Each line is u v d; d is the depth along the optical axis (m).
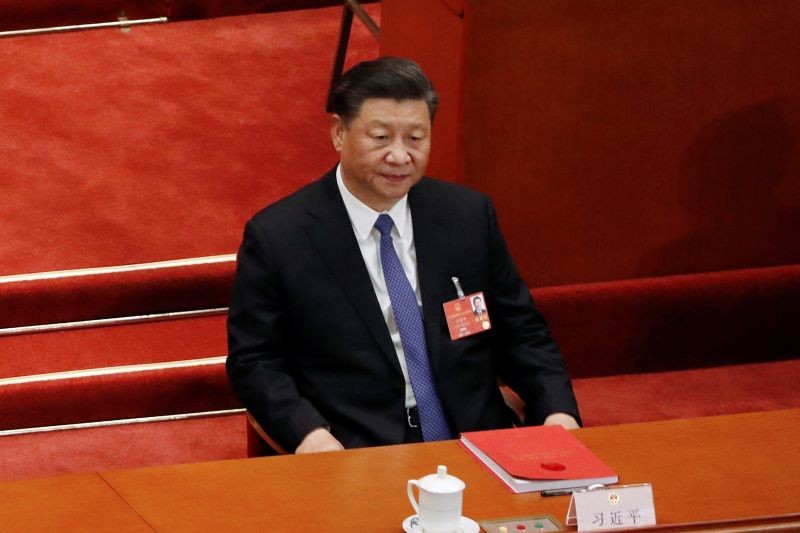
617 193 14.52
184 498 8.39
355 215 10.49
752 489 8.73
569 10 13.70
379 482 8.66
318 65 20.59
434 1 14.41
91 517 8.12
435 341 10.50
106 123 18.30
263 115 18.86
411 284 10.62
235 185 16.91
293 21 22.19
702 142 14.52
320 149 18.00
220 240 15.59
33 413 13.99
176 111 18.80
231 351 10.54
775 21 14.24
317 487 8.58
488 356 10.80
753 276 15.13
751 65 14.34
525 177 14.23
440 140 14.58
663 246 14.91
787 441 9.43
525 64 13.81
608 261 14.81
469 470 8.87
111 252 15.21
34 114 18.41
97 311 14.85
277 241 10.41
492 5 13.52
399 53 15.91
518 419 10.93
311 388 10.52
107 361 14.29
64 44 20.84
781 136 14.70
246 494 8.45
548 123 14.07
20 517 8.09
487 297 10.91
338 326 10.39
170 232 15.70
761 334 15.42
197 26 21.84
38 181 16.67
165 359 14.37
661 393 14.91
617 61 14.00
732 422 9.70
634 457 9.12
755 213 14.98
